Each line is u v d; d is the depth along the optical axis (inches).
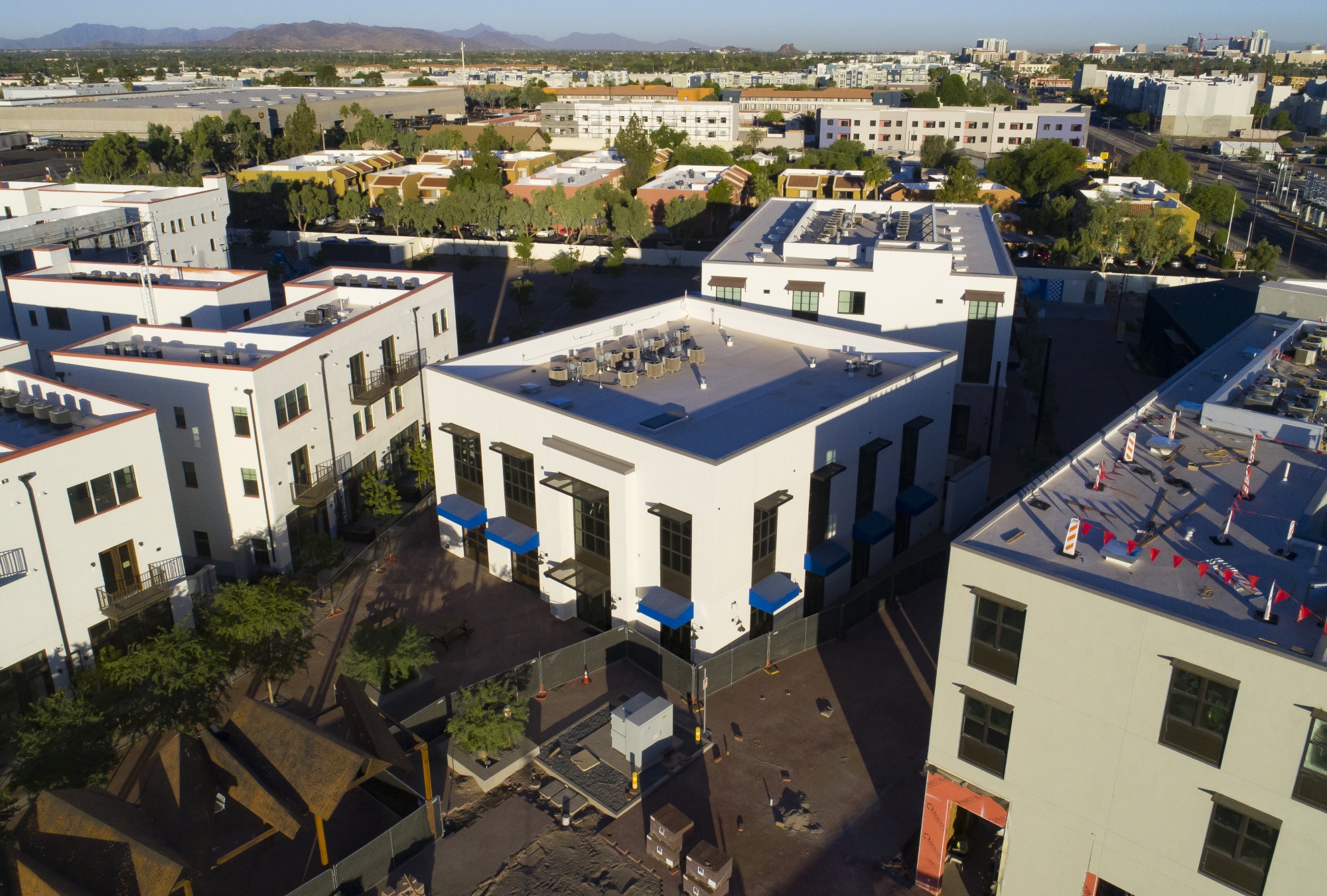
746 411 1733.5
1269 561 1035.3
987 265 2433.6
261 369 1740.9
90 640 1433.3
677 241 5083.7
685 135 7765.8
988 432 2402.8
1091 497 1192.8
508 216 4911.4
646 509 1504.7
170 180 5457.7
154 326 2006.6
